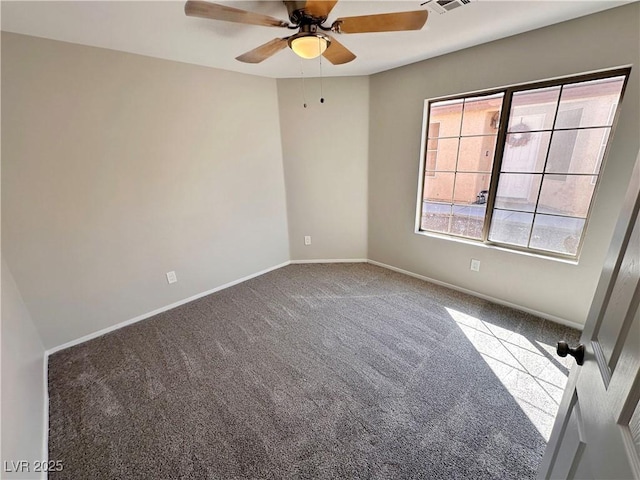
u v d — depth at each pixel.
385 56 2.54
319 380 1.88
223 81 2.81
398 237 3.40
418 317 2.54
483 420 1.57
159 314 2.72
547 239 2.45
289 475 1.33
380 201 3.44
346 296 2.94
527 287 2.51
